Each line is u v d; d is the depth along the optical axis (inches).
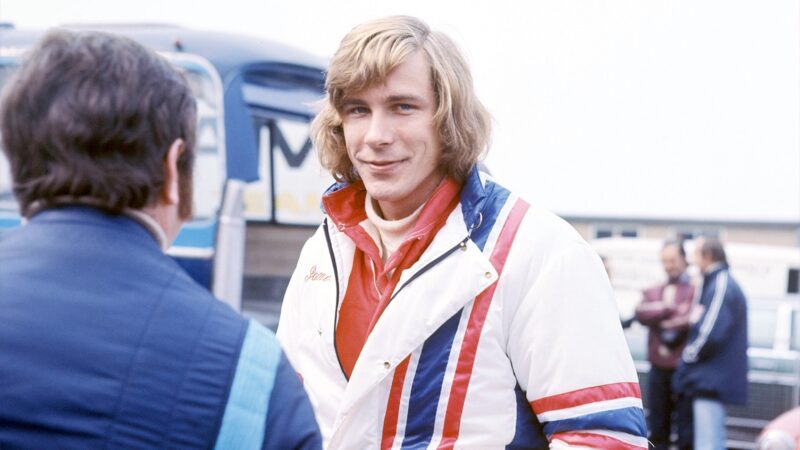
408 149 81.4
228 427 52.5
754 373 351.9
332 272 86.3
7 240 55.4
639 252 370.3
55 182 53.7
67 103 53.6
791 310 354.3
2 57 234.4
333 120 86.5
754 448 348.2
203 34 231.9
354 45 81.1
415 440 79.5
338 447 80.7
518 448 80.2
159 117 55.2
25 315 51.9
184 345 53.0
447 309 79.1
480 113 84.0
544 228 81.4
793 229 585.3
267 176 249.0
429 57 81.3
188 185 58.3
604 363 78.6
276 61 238.2
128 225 55.2
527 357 79.3
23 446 50.1
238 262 221.3
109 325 52.4
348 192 88.1
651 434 299.9
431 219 82.0
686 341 295.9
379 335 79.7
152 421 51.4
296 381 55.8
